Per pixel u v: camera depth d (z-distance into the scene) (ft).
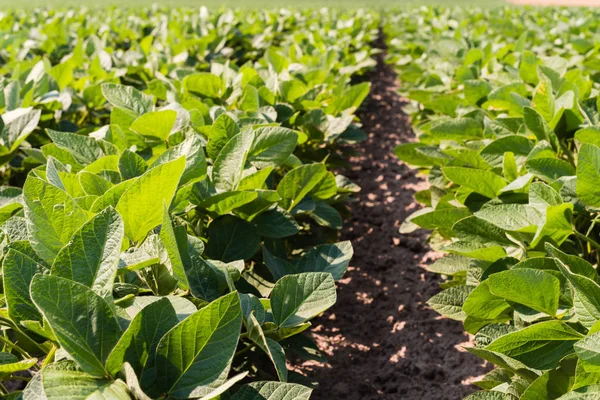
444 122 12.48
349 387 11.30
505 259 7.98
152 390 4.67
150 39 21.72
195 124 10.82
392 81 38.52
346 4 69.36
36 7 49.55
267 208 8.77
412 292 14.62
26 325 5.06
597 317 5.70
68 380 4.48
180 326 4.64
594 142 9.16
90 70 17.06
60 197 5.74
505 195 9.23
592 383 5.56
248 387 5.30
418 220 9.49
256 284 8.87
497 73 17.20
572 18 35.50
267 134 9.07
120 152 9.51
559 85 12.57
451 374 11.53
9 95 12.17
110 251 5.20
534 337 6.14
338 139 14.79
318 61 19.88
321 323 13.37
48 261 5.59
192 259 6.57
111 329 4.75
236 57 26.30
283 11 43.21
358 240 17.70
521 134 11.21
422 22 36.29
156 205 5.93
